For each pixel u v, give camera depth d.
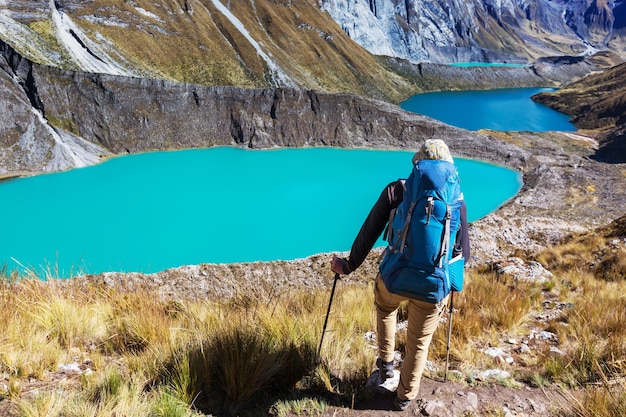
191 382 3.54
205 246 43.94
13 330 4.27
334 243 45.56
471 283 8.35
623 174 73.00
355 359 4.28
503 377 4.08
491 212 58.19
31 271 5.96
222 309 6.53
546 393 3.75
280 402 3.51
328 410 3.51
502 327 5.76
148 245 43.41
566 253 15.69
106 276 15.88
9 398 3.29
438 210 2.96
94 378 3.61
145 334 4.74
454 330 5.35
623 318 5.33
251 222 50.22
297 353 4.07
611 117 144.12
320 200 58.53
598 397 3.14
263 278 20.12
